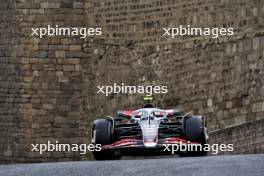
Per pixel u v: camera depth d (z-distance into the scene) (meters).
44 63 80.81
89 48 79.00
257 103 59.16
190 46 66.88
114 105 75.31
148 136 40.53
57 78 80.50
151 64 71.19
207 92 64.94
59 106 80.50
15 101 81.81
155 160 33.44
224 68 62.97
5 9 82.12
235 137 53.47
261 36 59.00
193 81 66.44
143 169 29.64
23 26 81.38
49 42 80.69
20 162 81.62
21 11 81.38
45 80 80.81
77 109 79.81
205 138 40.75
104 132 40.97
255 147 50.12
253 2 59.94
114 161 34.03
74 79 79.94
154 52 70.88
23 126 81.50
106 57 76.62
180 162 31.59
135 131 41.78
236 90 61.56
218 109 63.59
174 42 68.62
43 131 80.94
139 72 72.44
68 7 80.00
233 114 61.88
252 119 59.59
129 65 73.69
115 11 75.38
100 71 77.44
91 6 78.56
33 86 81.06
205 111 65.06
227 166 29.08
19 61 81.50
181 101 67.88
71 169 30.91
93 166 31.73
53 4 80.62
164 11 69.81
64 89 80.25
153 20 71.00
